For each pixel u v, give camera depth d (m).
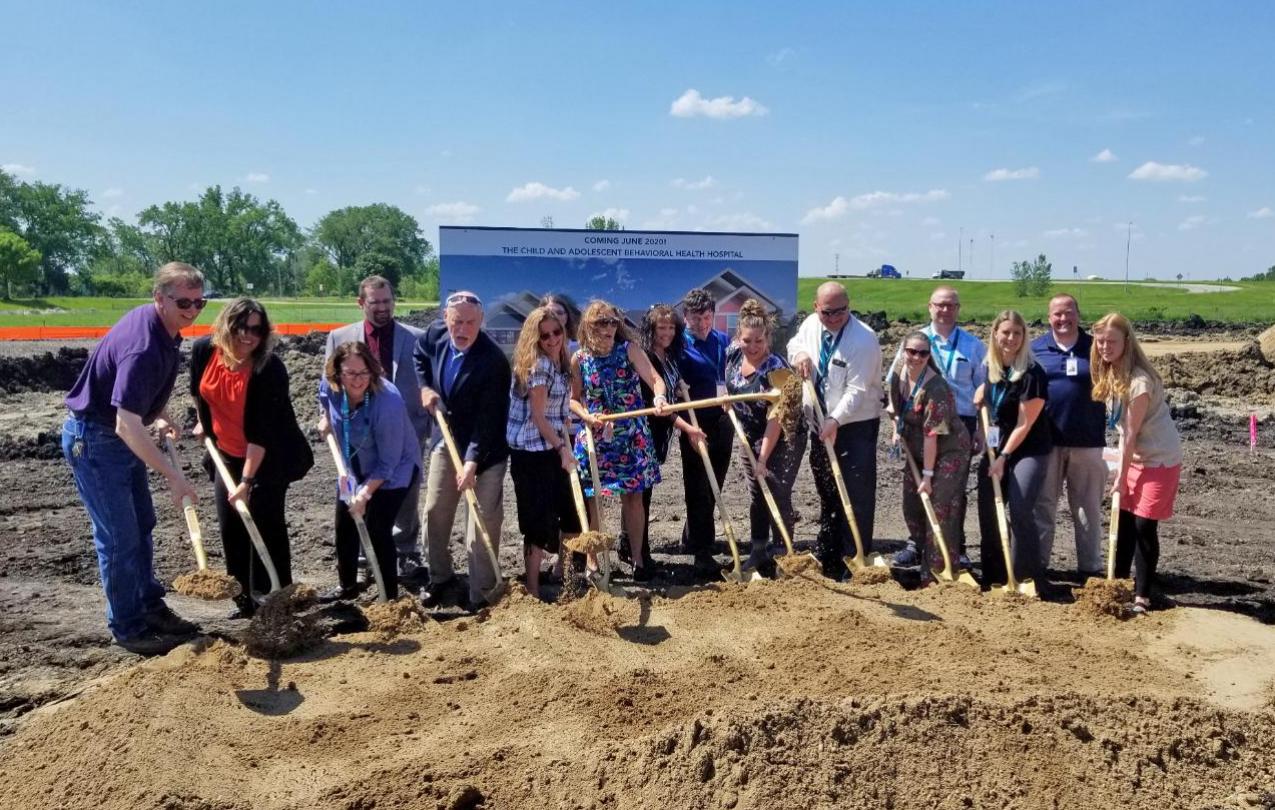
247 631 5.43
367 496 6.21
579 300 15.14
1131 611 6.00
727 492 10.79
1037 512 6.70
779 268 15.58
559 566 7.22
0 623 6.35
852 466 7.07
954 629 5.36
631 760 4.07
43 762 4.33
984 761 4.12
